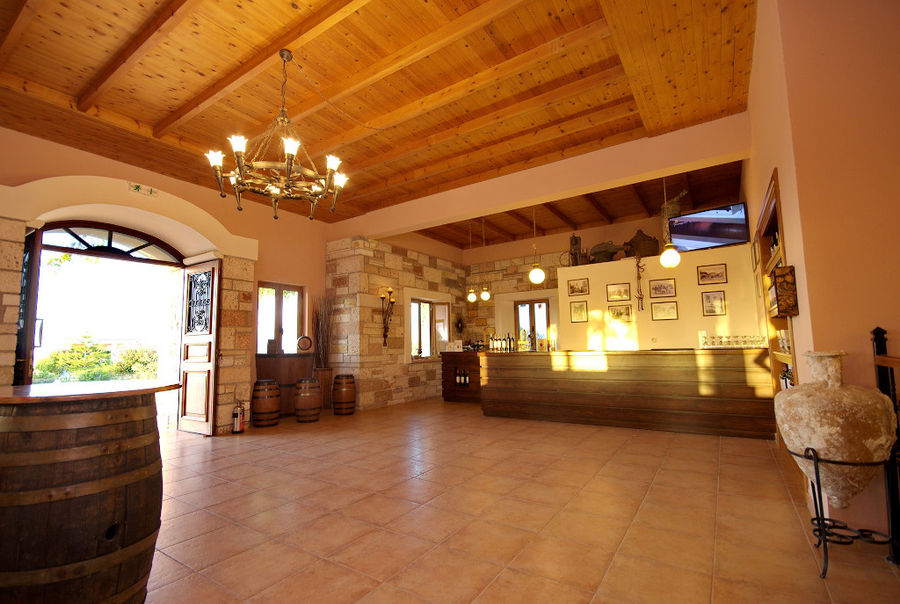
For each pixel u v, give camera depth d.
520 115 4.52
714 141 4.39
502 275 9.48
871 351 2.22
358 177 5.95
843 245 2.30
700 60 3.52
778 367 4.36
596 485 3.19
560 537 2.37
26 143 4.41
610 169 4.96
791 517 2.55
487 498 2.97
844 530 2.21
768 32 2.82
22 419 1.51
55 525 1.48
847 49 2.38
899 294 2.20
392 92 4.16
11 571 1.43
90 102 4.00
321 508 2.85
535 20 3.32
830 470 2.01
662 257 5.18
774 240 3.94
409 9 3.18
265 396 5.75
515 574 2.01
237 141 2.79
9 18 3.11
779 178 2.92
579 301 7.56
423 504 2.89
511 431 5.13
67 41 3.37
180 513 2.79
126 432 1.69
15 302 3.96
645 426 5.07
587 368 5.47
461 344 8.78
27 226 4.14
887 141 2.28
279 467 3.81
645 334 6.95
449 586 1.92
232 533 2.48
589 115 4.58
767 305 4.27
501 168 5.80
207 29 3.30
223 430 5.30
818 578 1.92
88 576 1.53
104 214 4.84
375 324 7.34
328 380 7.06
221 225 5.54
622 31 3.20
